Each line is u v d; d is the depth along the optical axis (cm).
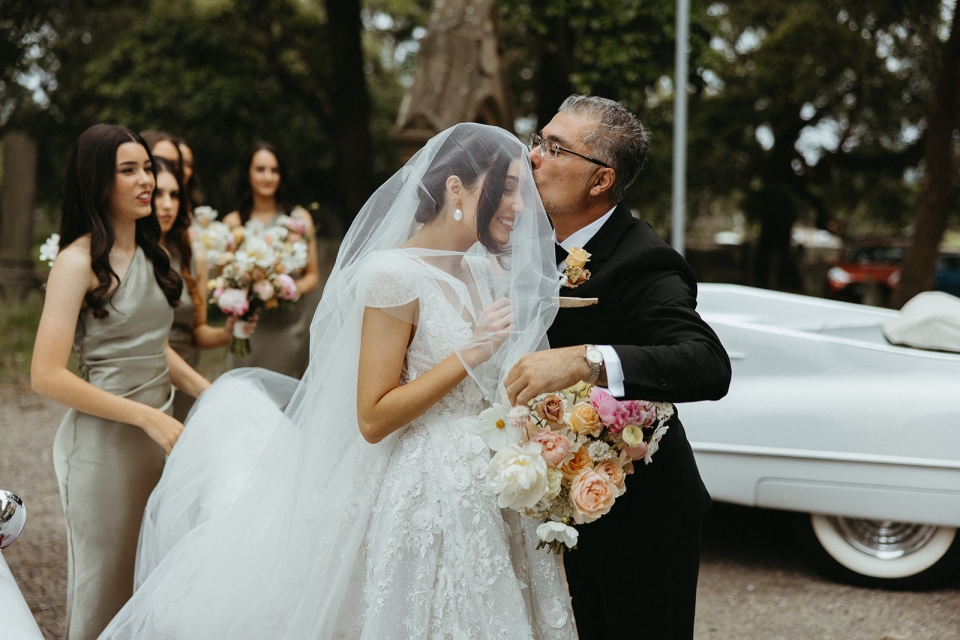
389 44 1905
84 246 254
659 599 215
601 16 870
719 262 2080
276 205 512
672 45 892
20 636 157
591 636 234
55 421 668
